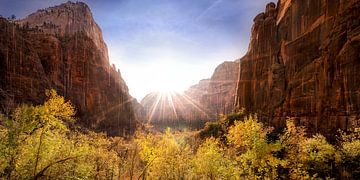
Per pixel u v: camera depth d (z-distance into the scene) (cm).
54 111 2128
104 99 16262
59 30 19625
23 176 1936
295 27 9088
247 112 10306
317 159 2870
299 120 7550
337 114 6297
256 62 10912
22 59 10431
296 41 8831
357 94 5900
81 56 15388
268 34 10781
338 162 3012
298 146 2856
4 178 1836
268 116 9088
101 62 17362
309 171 2795
